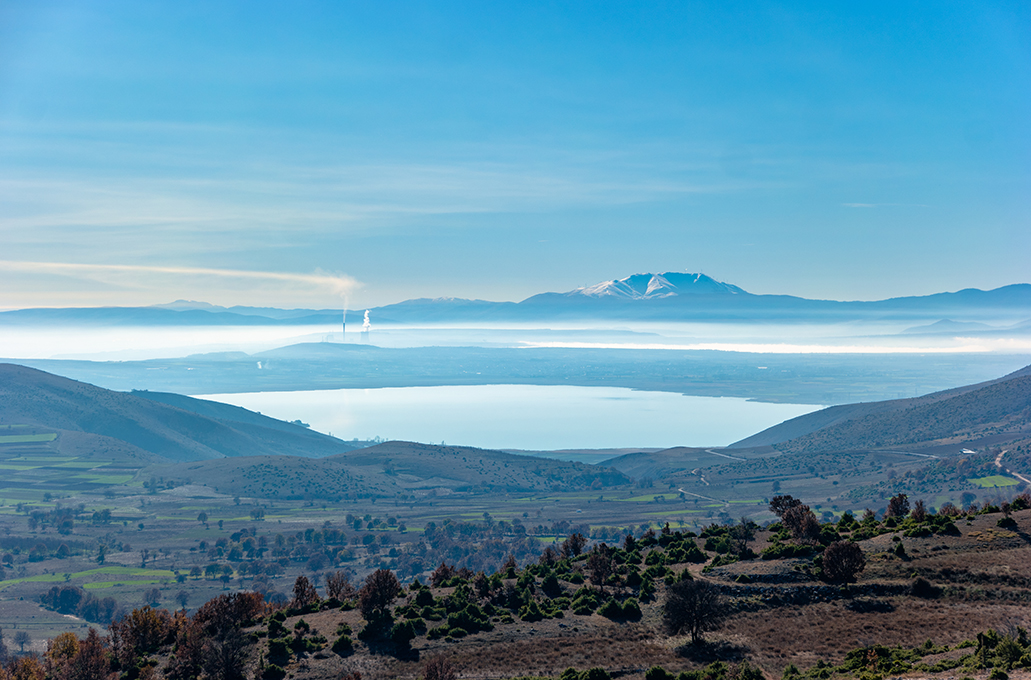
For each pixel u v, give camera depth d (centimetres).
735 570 8262
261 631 7581
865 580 7544
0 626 18150
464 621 7456
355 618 7875
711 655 6419
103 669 7162
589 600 7988
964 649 5759
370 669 6544
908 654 5884
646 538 10994
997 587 7081
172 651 7450
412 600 8300
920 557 7950
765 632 6781
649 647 6688
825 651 6325
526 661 6538
